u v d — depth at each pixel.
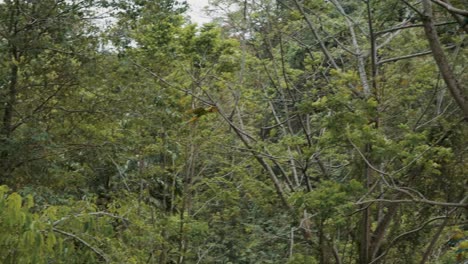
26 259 5.95
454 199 11.74
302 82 14.82
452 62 11.63
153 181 15.66
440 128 11.62
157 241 12.89
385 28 13.12
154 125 14.27
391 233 12.41
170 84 13.39
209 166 15.86
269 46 13.95
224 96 15.10
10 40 13.17
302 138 12.96
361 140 10.05
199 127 14.53
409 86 11.53
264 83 15.30
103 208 11.66
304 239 12.49
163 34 13.79
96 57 13.73
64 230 6.84
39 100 14.19
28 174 13.59
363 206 11.35
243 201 15.73
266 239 14.04
